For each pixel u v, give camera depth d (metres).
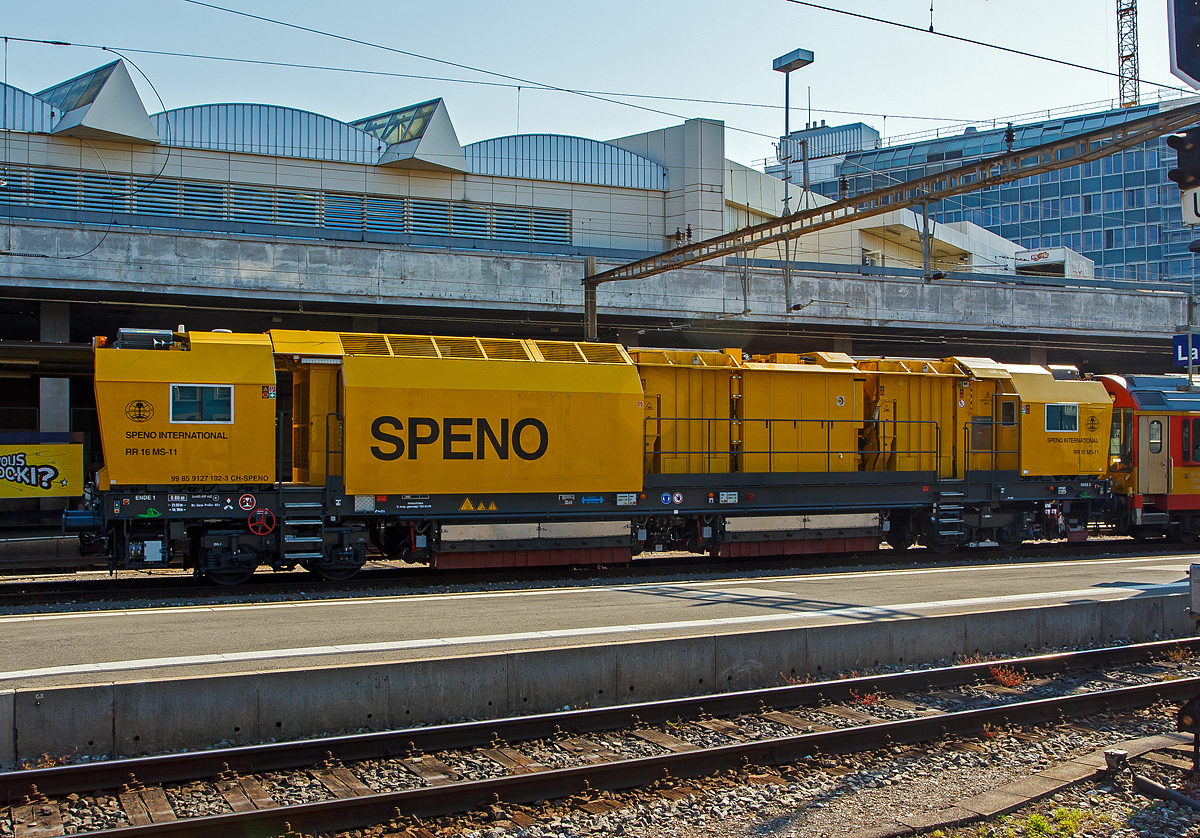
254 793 6.91
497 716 8.83
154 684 7.71
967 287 33.00
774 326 31.88
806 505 18.05
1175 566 17.78
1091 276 58.75
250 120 31.38
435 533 15.74
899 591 14.23
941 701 9.66
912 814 6.86
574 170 35.78
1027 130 73.88
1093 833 6.50
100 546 14.79
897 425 19.31
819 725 8.80
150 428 14.25
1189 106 12.12
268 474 14.80
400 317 29.56
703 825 6.67
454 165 33.56
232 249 25.38
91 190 29.44
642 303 29.11
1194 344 26.47
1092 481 20.77
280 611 12.28
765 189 41.28
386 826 6.48
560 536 16.33
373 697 8.40
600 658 9.27
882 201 15.88
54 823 6.34
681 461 17.89
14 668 8.92
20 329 32.59
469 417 15.77
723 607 12.58
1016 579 15.74
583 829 6.57
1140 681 10.61
